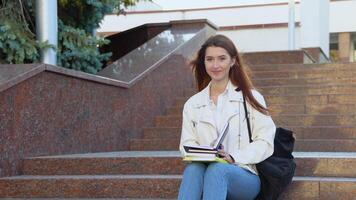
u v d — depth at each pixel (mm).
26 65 5281
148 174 4926
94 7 8281
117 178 4598
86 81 6078
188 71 9156
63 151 5672
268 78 8633
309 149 5910
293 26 14445
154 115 7746
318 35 13602
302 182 4207
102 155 5387
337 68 8984
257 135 3584
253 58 10594
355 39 20266
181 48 8836
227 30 18500
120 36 11172
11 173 4934
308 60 11367
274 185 3576
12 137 4941
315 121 6625
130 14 19656
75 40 7457
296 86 7906
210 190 3295
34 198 4664
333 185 4168
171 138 7113
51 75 5469
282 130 3730
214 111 3688
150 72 7586
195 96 3797
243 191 3477
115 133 6668
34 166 5070
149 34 10766
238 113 3613
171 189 4504
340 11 19203
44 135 5375
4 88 4754
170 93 8344
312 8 13688
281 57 10500
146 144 6832
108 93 6543
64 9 8211
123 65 7727
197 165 3443
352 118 6516
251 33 18250
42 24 6719
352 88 7664
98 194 4609
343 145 5836
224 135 3475
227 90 3688
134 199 4508
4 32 6477
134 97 7160
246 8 19156
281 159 3611
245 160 3465
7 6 6914
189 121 3762
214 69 3652
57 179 4680
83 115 6023
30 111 5172
